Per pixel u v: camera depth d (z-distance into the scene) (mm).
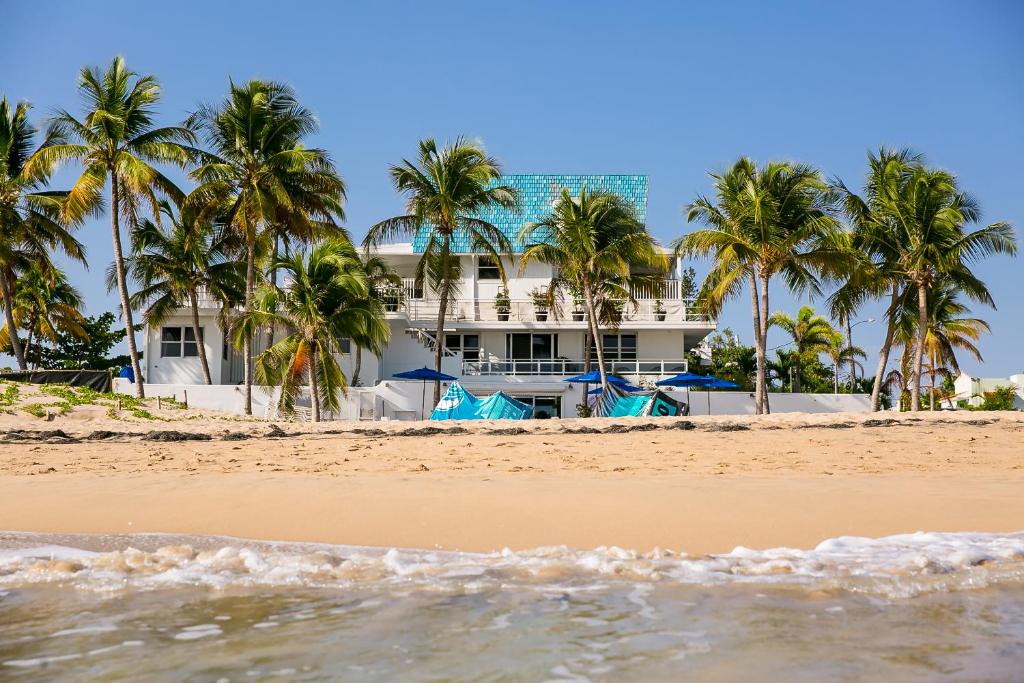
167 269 34906
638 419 19047
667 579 4520
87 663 3137
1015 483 8617
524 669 3047
